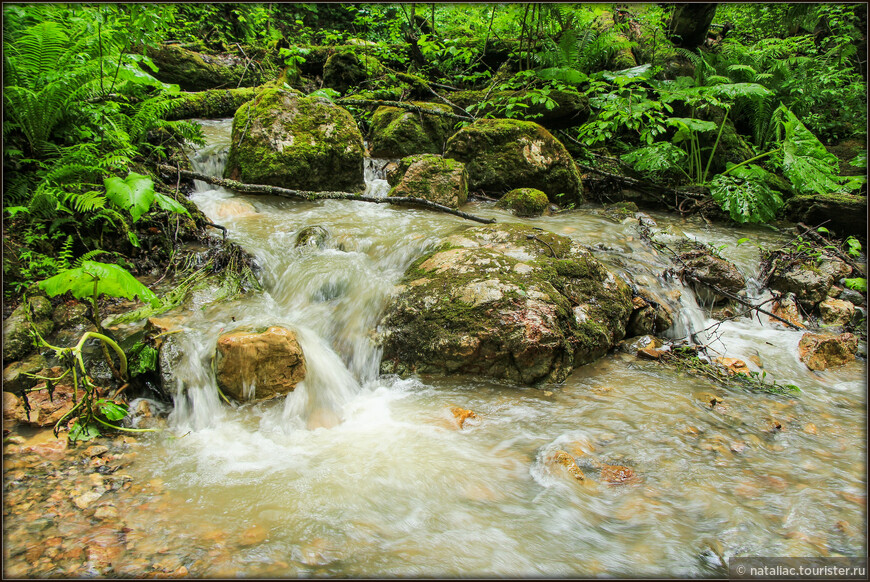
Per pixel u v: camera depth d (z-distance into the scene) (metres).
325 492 2.41
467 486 2.48
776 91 7.87
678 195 6.82
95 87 4.14
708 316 4.61
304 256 4.33
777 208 6.28
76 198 3.38
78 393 2.90
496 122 6.60
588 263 4.07
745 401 3.31
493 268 3.80
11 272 3.35
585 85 8.13
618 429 2.96
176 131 5.24
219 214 4.96
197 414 2.98
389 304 3.75
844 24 9.35
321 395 3.23
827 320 4.60
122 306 3.61
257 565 1.96
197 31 9.28
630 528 2.24
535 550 2.11
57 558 1.93
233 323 3.47
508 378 3.45
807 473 2.61
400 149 6.95
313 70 9.45
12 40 3.71
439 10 10.66
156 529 2.13
